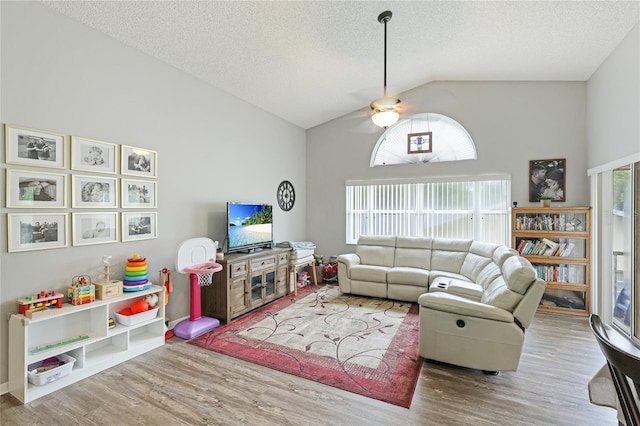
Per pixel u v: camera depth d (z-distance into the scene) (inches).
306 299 176.9
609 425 72.0
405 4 113.0
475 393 85.4
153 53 125.6
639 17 113.3
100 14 101.6
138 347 108.7
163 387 88.7
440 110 193.2
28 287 92.0
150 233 126.1
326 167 231.1
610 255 140.3
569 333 127.6
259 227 176.6
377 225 217.0
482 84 184.5
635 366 32.5
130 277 112.1
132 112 119.8
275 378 93.3
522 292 94.0
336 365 100.8
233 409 78.6
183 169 140.9
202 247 136.3
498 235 183.0
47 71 95.6
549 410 77.7
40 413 77.7
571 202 167.0
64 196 99.7
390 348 113.3
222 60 136.5
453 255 177.5
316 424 73.0
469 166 187.8
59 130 98.5
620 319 132.9
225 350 112.2
